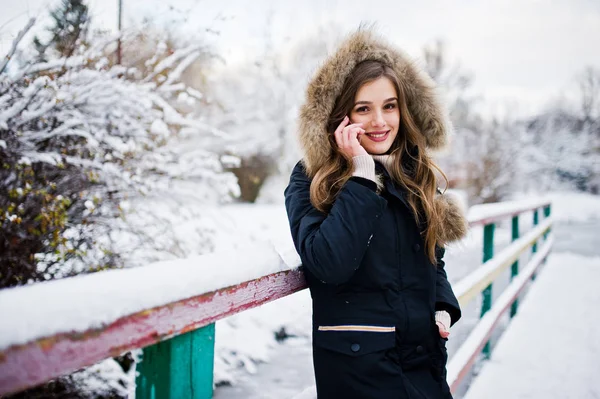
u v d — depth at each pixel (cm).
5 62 243
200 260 87
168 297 71
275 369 326
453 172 1591
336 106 137
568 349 345
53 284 61
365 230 108
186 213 349
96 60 311
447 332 131
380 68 137
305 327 394
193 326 76
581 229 1266
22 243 244
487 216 280
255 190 1260
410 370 118
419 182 142
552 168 2622
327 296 118
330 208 121
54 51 296
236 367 323
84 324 58
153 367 78
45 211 245
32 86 245
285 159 1214
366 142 137
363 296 117
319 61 141
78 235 286
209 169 398
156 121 313
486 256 321
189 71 432
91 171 271
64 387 249
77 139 288
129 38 323
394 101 138
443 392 122
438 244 134
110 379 263
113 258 291
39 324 53
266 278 99
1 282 241
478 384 284
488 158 1620
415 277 123
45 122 261
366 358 111
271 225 711
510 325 405
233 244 422
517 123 2636
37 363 53
